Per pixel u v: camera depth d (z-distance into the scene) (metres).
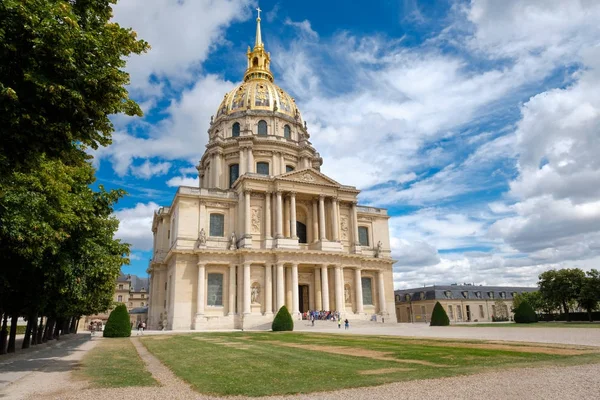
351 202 82.31
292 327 57.38
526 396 12.00
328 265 74.94
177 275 68.88
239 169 87.75
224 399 12.43
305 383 14.55
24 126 12.59
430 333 43.66
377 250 85.00
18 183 18.36
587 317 79.12
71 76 12.55
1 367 20.52
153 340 41.22
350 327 63.94
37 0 11.43
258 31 112.62
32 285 25.83
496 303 123.12
